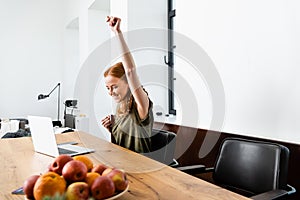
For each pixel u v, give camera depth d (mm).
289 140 1421
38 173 1079
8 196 838
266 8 1520
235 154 1307
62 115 5461
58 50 5449
